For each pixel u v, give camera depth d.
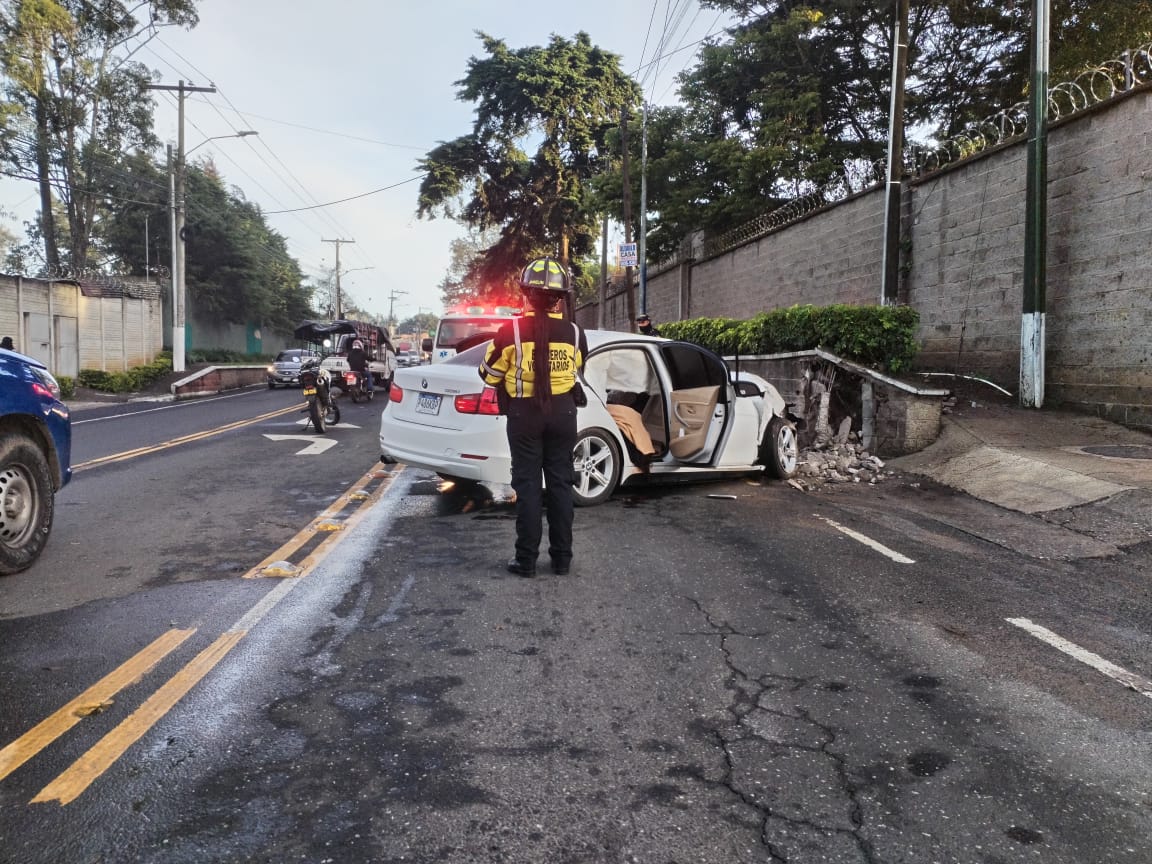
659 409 7.79
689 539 5.83
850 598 4.50
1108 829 2.36
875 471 8.75
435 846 2.23
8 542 4.86
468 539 5.80
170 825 2.31
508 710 3.08
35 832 2.27
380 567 5.05
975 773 2.67
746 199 19.64
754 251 18.62
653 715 3.05
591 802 2.46
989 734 2.94
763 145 18.98
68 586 4.63
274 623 4.02
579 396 5.03
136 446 11.26
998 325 10.77
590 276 55.59
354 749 2.76
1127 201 8.67
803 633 3.95
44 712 3.02
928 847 2.26
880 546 5.68
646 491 7.79
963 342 11.44
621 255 22.45
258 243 52.25
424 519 6.49
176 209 28.67
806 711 3.11
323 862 2.15
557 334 4.82
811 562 5.23
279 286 56.94
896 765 2.71
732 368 13.23
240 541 5.75
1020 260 10.36
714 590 4.61
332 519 6.52
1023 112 10.77
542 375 4.73
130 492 7.69
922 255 12.33
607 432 6.98
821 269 15.48
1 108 30.47
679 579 4.83
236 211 52.12
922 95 19.48
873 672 3.49
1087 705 3.20
